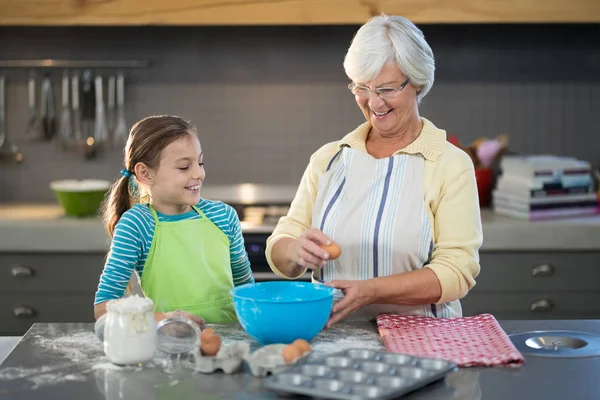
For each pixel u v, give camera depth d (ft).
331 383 4.83
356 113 14.78
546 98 14.83
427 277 6.68
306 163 14.84
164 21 13.03
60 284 12.73
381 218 7.20
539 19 12.98
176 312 5.96
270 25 14.61
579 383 5.17
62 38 14.52
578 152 14.90
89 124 14.73
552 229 12.56
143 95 14.69
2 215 13.33
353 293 6.35
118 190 7.44
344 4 12.97
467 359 5.52
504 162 13.51
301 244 6.39
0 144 14.71
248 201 13.29
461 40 14.70
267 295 6.20
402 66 6.92
